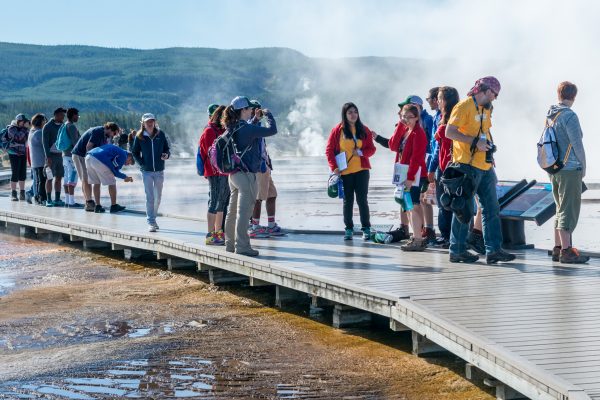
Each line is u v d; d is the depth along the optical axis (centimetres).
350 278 873
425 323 703
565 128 905
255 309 973
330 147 1140
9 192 2655
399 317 757
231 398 643
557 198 945
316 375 703
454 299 763
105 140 1694
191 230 1358
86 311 973
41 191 1912
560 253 956
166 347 799
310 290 898
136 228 1399
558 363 559
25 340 838
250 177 1034
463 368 709
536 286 819
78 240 1546
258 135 1017
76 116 1780
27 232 1716
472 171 922
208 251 1095
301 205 2180
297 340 825
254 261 997
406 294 782
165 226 1420
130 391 664
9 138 2045
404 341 809
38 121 1888
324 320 909
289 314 944
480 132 912
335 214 1906
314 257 1025
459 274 890
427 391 657
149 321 918
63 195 2306
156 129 1328
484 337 626
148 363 743
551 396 518
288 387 670
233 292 1069
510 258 948
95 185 1694
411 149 1016
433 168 1058
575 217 938
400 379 689
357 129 1134
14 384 686
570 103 919
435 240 1100
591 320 675
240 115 1016
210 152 1038
